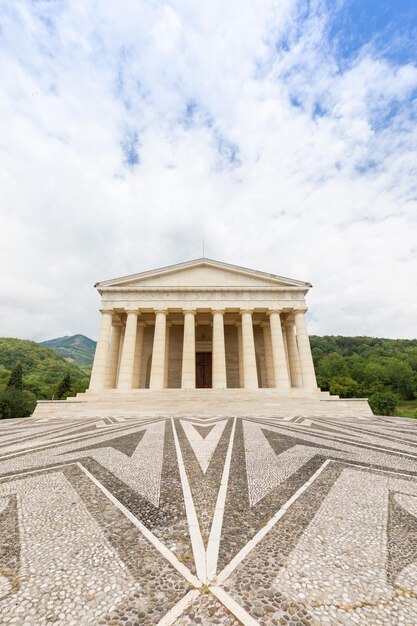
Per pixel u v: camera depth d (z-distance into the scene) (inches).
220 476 264.5
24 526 176.1
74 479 262.1
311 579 124.5
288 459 319.9
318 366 3513.8
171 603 111.3
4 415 1755.7
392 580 124.3
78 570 132.5
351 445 396.5
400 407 2743.6
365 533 164.4
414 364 3577.8
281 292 1359.5
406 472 274.4
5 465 314.5
